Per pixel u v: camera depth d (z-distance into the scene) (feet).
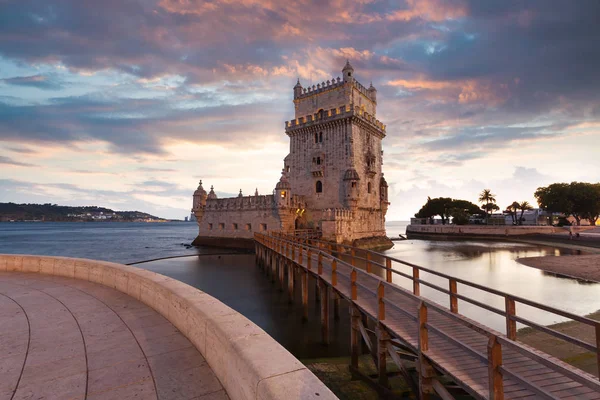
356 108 165.89
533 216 364.79
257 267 117.39
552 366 13.67
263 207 164.04
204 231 195.42
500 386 16.97
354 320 39.11
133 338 18.70
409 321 31.63
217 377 14.28
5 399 12.44
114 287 30.71
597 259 125.70
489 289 26.71
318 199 169.48
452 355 24.14
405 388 33.47
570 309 65.21
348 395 33.68
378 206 187.83
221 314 16.44
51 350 17.12
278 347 12.10
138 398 12.66
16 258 39.52
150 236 365.81
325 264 66.74
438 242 243.19
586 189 251.39
